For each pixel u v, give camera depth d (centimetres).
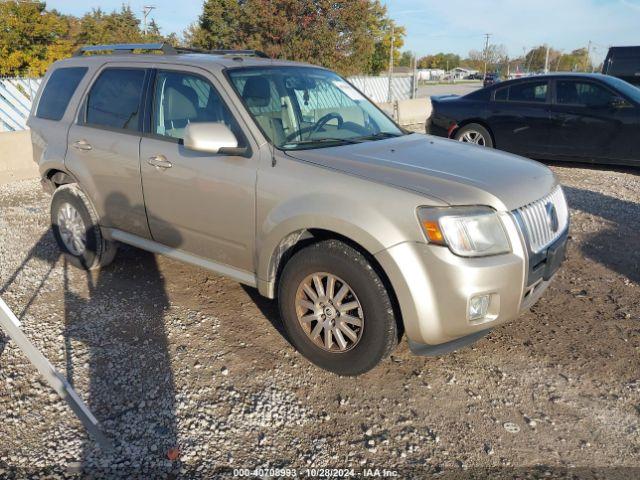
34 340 374
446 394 322
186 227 394
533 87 891
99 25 3741
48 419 297
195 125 339
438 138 427
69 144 468
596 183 816
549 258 325
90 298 440
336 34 2512
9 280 474
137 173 412
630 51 1567
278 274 357
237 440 283
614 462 271
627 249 546
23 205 711
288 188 329
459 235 287
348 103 438
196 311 418
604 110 820
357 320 318
